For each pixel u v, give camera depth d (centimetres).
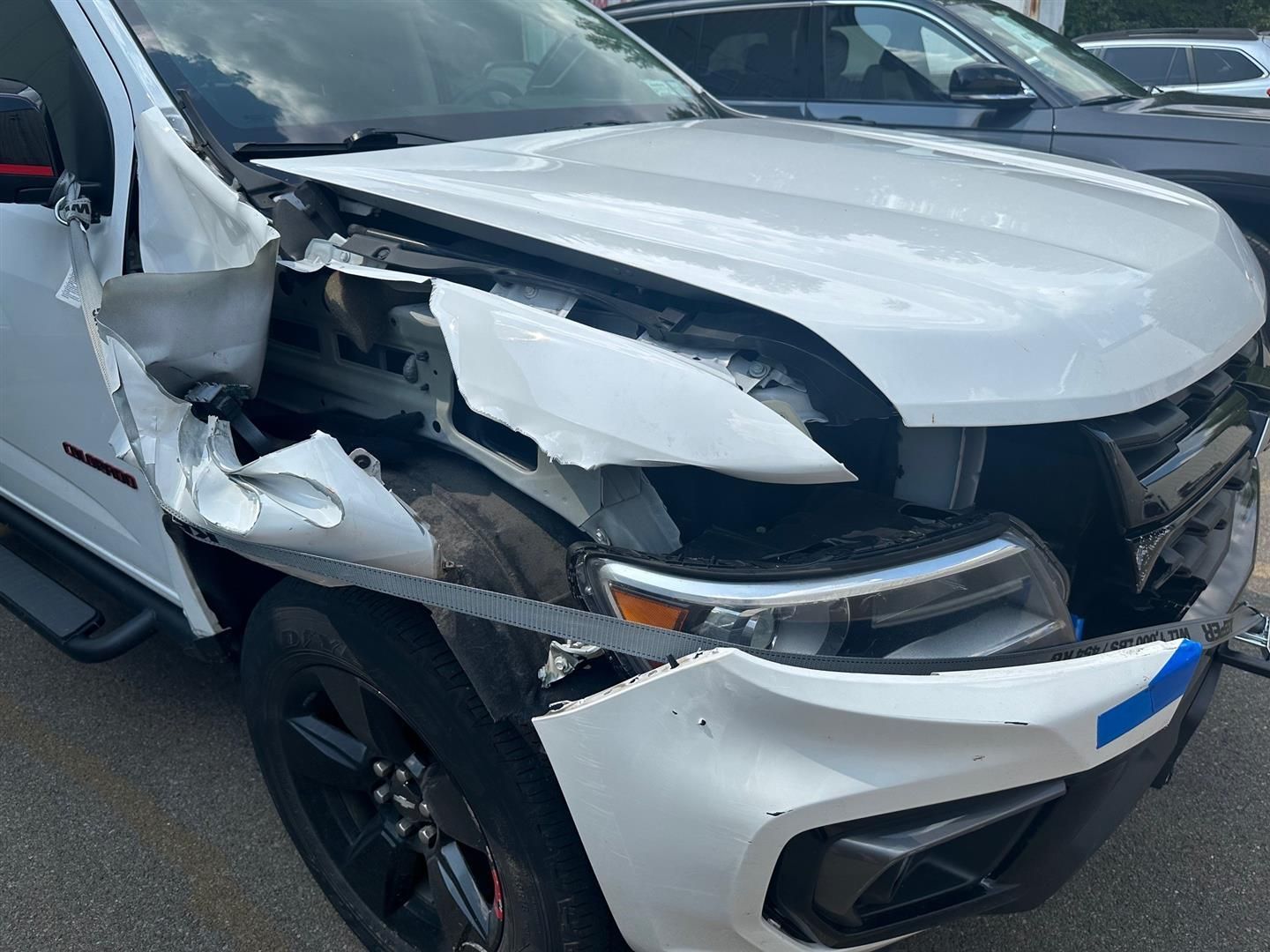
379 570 149
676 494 157
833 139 250
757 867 132
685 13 585
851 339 137
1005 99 492
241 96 221
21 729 274
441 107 250
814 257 161
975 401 137
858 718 126
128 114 209
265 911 216
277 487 153
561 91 280
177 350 169
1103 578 166
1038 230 181
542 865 149
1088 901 212
